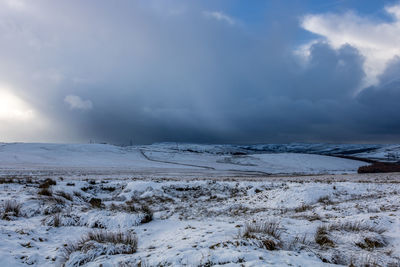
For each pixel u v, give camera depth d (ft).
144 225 26.76
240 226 22.44
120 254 16.75
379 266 14.52
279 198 46.50
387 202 35.99
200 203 49.75
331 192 47.80
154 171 157.28
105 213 29.37
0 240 18.61
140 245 19.71
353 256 16.03
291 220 26.61
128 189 61.98
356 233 20.26
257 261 13.70
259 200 48.37
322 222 24.64
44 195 39.06
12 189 45.16
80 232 23.80
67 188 52.47
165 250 16.55
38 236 21.43
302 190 48.19
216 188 64.59
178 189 63.98
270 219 26.18
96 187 65.05
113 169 162.20
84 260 15.52
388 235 20.11
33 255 16.57
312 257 15.21
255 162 283.18
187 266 13.57
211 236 19.03
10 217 26.45
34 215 29.73
